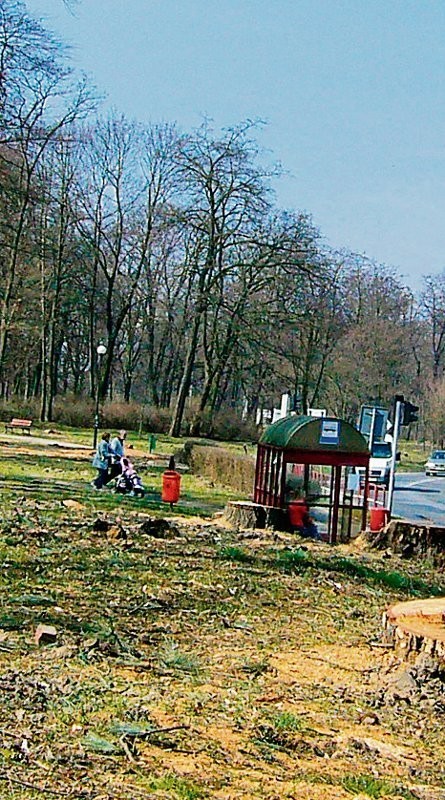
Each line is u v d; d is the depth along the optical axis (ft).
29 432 165.27
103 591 32.81
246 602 33.58
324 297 184.75
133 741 18.11
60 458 115.34
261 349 181.88
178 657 25.05
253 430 193.47
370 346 219.61
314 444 64.54
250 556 45.09
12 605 29.01
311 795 16.49
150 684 22.26
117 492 80.23
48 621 27.27
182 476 111.14
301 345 189.78
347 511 68.95
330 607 34.17
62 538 44.70
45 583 33.17
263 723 20.10
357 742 19.53
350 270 231.50
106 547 43.06
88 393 232.94
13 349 204.64
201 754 17.89
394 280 234.99
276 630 29.50
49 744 17.43
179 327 216.95
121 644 25.62
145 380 260.42
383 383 219.41
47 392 189.16
